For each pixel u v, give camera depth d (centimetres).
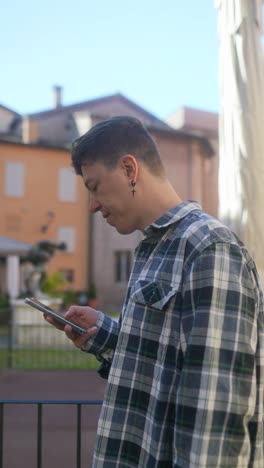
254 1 320
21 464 447
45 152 2864
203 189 2927
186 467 121
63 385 834
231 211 321
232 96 322
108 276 2942
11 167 2781
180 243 137
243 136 315
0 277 2580
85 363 1031
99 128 153
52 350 1188
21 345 1256
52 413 619
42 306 189
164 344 133
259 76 318
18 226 2783
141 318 139
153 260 142
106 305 2919
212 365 122
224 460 119
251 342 127
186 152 2836
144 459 136
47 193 2858
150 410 136
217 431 119
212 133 3366
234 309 126
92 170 151
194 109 3378
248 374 124
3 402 273
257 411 129
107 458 141
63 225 2883
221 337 124
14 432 541
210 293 126
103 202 152
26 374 927
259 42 320
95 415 612
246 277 131
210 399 120
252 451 128
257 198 311
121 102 3438
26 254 1546
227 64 326
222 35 330
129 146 148
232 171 321
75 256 2898
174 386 131
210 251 130
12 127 2920
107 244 2956
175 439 125
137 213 150
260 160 314
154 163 151
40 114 3180
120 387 141
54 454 473
